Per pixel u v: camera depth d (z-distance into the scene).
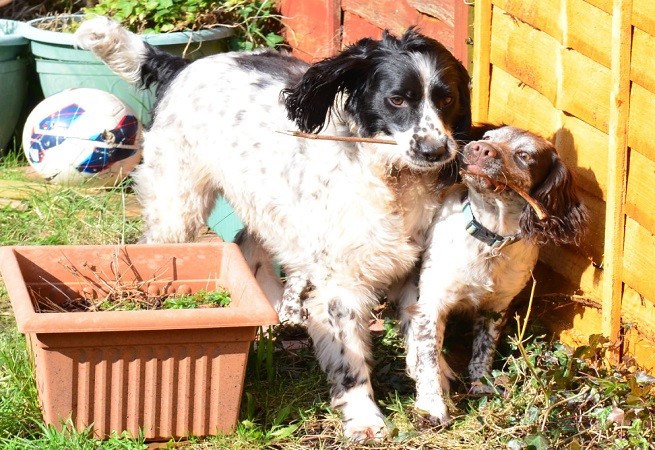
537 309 4.42
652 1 3.50
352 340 4.04
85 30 5.00
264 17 6.98
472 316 4.27
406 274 4.26
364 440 3.79
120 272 4.08
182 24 6.86
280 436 3.81
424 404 3.94
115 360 3.59
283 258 4.41
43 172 6.34
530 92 4.36
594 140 3.98
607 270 3.87
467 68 4.83
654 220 3.64
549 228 3.86
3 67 6.80
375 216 3.96
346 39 6.22
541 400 3.85
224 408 3.74
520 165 3.79
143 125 6.75
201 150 4.66
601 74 3.87
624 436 3.63
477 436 3.79
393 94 3.78
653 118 3.59
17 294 3.61
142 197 5.00
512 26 4.41
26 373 3.88
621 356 3.92
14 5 8.02
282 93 4.13
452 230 4.00
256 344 4.39
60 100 6.38
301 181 4.12
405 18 5.47
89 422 3.65
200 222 4.90
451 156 3.77
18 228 5.79
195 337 3.61
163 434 3.73
